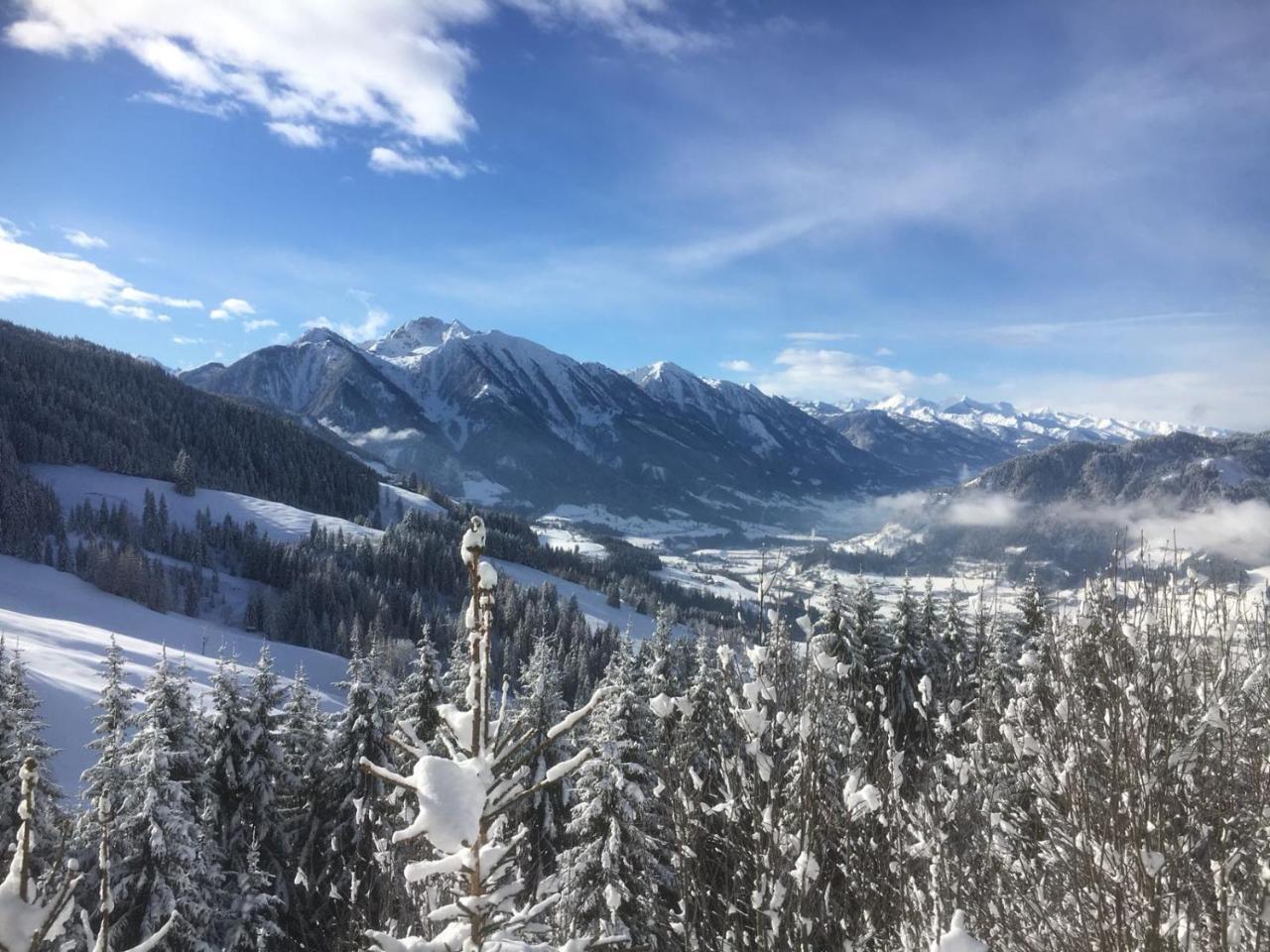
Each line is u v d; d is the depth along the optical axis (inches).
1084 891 222.2
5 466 5403.5
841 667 271.1
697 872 307.9
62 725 1510.8
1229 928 199.2
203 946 670.5
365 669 938.7
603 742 714.8
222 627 4170.8
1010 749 295.0
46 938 113.1
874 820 279.3
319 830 905.5
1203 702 236.8
